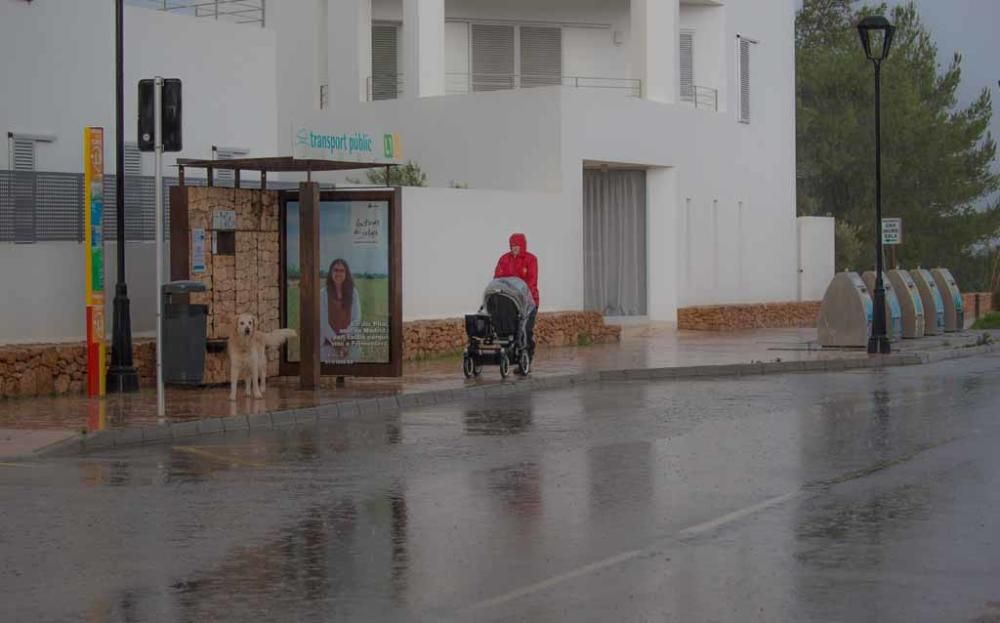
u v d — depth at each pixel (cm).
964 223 6203
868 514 1249
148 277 2538
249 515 1263
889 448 1680
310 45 4225
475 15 4409
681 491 1380
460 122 3875
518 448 1706
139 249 2522
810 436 1802
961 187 6209
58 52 2608
